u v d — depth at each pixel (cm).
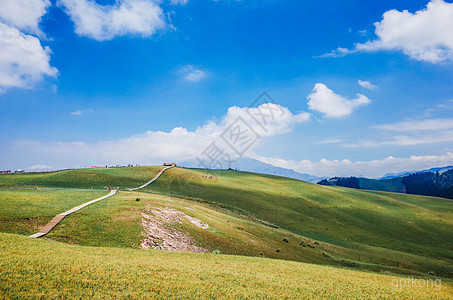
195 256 3238
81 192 7194
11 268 1739
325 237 8844
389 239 9925
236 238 5106
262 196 12825
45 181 9825
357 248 7988
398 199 17400
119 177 11669
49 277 1709
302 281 2450
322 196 15150
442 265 7262
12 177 10312
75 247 2819
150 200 6100
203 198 10231
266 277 2430
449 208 15175
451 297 2512
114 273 1966
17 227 3588
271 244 5562
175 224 4762
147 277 1986
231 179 16450
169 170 15025
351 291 2298
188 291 1816
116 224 4181
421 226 11756
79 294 1559
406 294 2408
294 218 10538
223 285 2031
